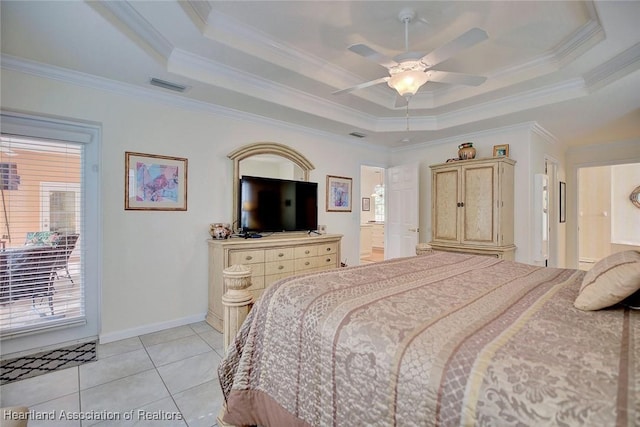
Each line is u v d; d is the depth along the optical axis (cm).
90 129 275
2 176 238
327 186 452
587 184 715
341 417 100
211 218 336
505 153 401
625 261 117
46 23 188
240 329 151
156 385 206
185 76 262
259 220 360
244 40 256
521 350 81
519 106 342
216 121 340
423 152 506
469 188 400
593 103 316
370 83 239
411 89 229
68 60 234
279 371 126
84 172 273
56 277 260
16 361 237
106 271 274
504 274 176
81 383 208
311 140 432
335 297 128
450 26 241
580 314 109
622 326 97
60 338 264
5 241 239
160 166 302
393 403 86
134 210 288
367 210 921
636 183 661
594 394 63
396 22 237
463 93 355
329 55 289
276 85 322
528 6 215
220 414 157
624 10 195
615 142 496
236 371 146
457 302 123
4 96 229
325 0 213
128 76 262
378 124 436
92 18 185
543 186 393
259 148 364
